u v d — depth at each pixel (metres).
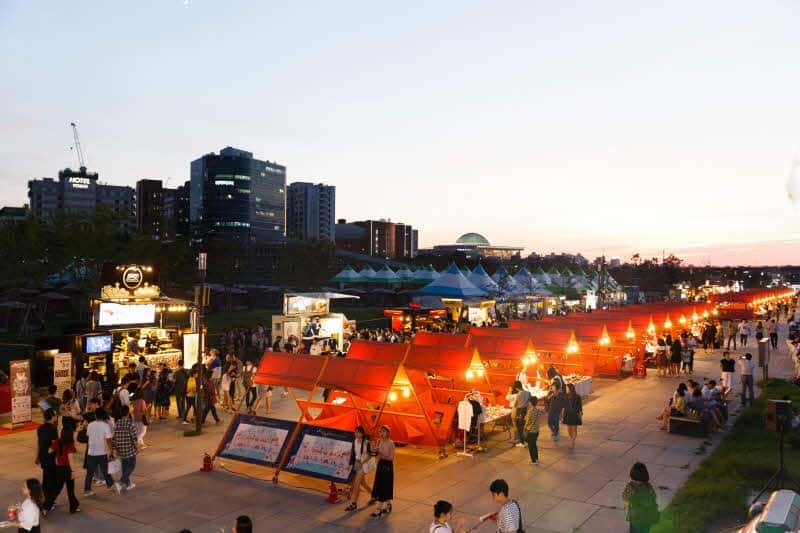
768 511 6.09
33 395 22.19
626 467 14.88
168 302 28.62
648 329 33.91
